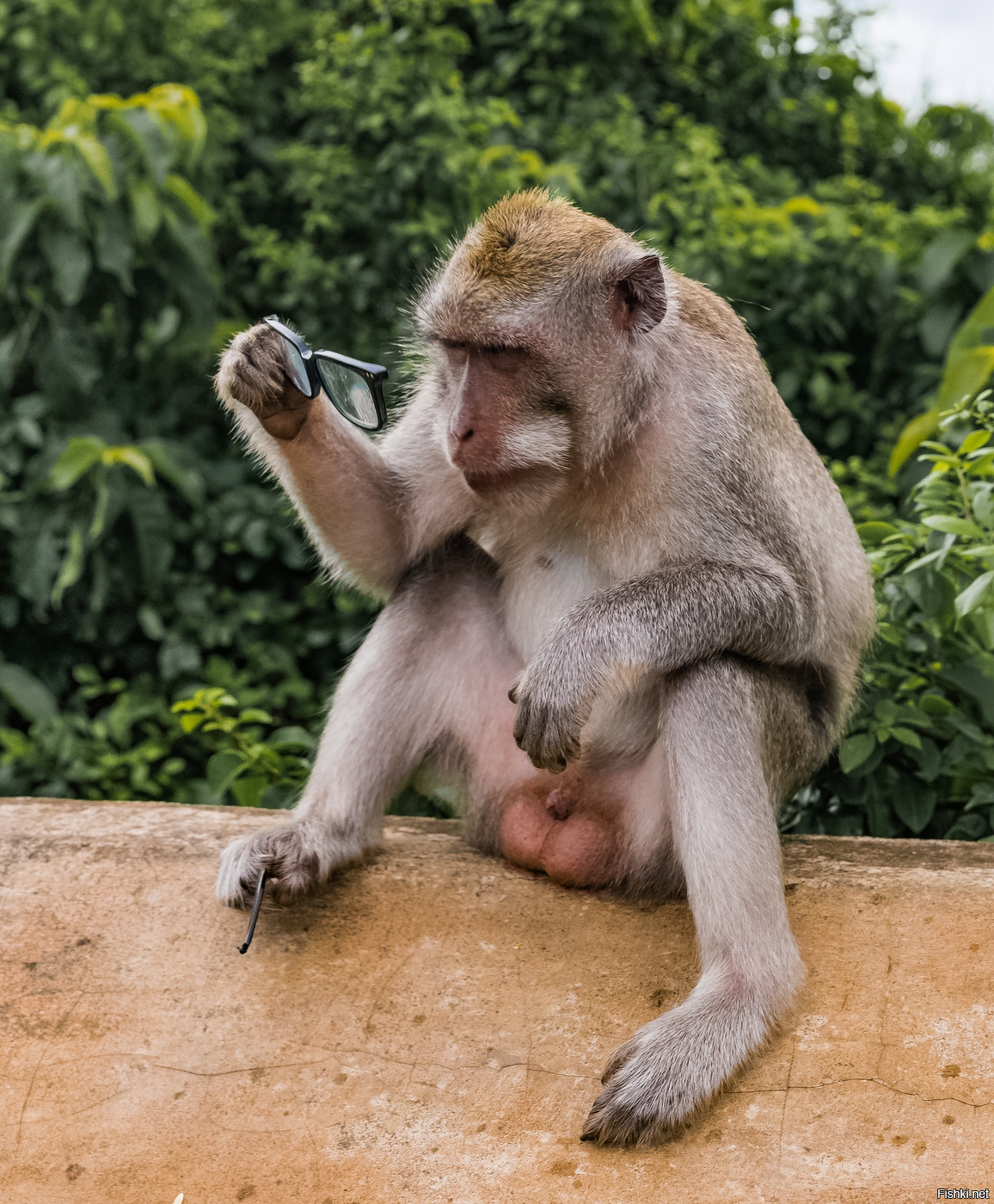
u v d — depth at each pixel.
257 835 3.23
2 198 6.24
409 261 7.88
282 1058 2.97
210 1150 2.80
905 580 4.15
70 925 3.26
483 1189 2.67
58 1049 3.00
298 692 6.69
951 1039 2.85
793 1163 2.66
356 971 3.15
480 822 3.56
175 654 6.63
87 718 6.76
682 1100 2.71
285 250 7.86
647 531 3.26
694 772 2.97
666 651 3.01
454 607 3.55
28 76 7.93
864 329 8.42
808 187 9.88
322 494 3.43
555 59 9.25
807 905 3.21
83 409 6.80
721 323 3.39
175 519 7.04
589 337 3.12
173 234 6.79
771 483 3.27
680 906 3.27
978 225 9.09
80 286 6.37
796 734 3.33
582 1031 2.98
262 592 7.23
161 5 8.32
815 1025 2.91
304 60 8.91
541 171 7.95
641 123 8.79
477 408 3.14
